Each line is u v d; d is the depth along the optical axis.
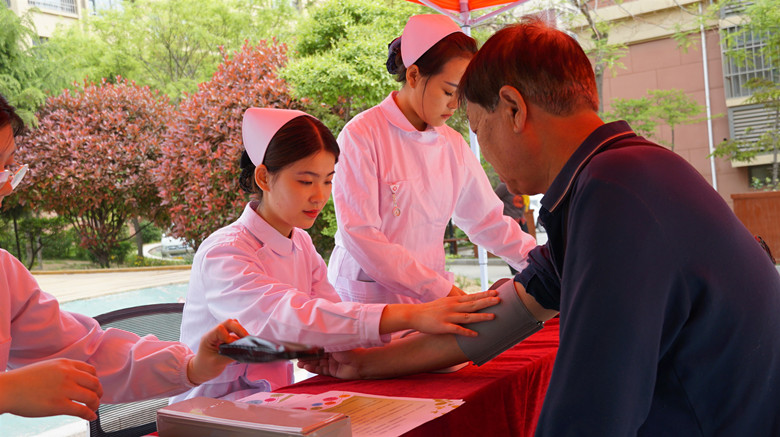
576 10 8.43
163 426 0.99
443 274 2.10
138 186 10.00
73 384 0.94
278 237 1.58
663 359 0.82
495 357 1.38
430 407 1.06
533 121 0.92
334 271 2.05
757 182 8.92
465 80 0.99
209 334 1.21
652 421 0.83
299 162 1.46
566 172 0.88
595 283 0.77
